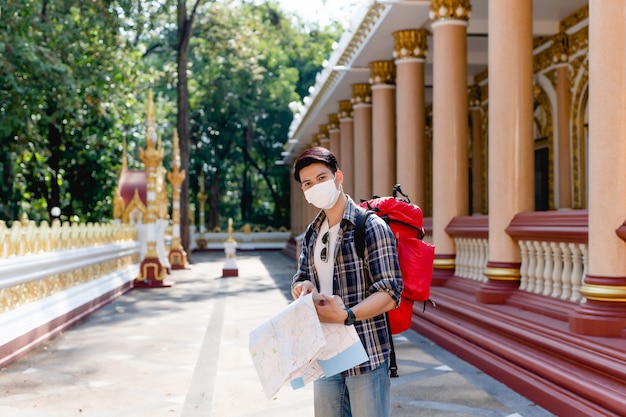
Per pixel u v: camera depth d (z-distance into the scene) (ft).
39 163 80.18
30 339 29.14
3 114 65.36
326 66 63.36
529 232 25.22
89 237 42.83
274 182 173.99
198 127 151.02
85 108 78.84
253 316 40.47
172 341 31.68
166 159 149.28
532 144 27.94
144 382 23.31
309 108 83.76
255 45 114.83
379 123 53.31
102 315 40.81
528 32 27.91
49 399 21.04
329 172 10.68
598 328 19.21
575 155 48.88
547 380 19.65
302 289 10.59
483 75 64.13
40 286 32.22
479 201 66.18
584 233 21.75
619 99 19.31
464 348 26.35
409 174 44.57
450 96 37.09
